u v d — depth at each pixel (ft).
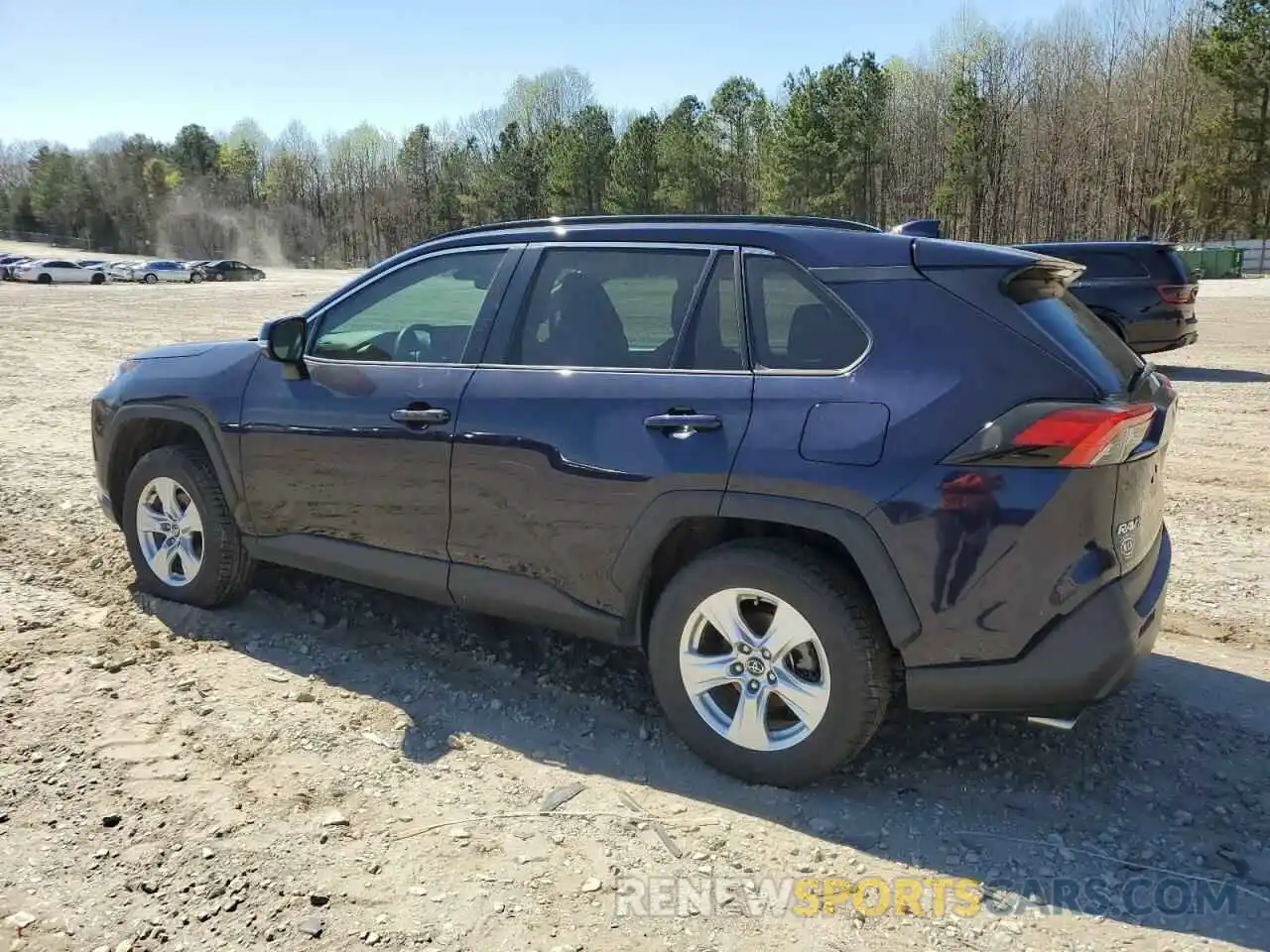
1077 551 9.30
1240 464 26.23
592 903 8.77
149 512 15.42
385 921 8.46
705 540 11.29
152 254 382.63
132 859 9.20
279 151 422.41
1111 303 41.16
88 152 427.74
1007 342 9.62
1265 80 174.19
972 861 9.46
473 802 10.31
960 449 9.42
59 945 8.11
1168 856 9.55
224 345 15.10
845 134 215.51
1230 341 57.06
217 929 8.33
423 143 363.56
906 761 11.25
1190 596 16.56
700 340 10.93
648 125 262.47
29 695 12.28
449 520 12.20
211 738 11.41
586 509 11.14
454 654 13.91
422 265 13.24
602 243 11.87
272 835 9.61
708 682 10.85
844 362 10.13
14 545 18.16
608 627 11.40
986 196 230.48
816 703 10.19
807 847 9.67
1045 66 248.73
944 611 9.54
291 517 13.76
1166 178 222.89
